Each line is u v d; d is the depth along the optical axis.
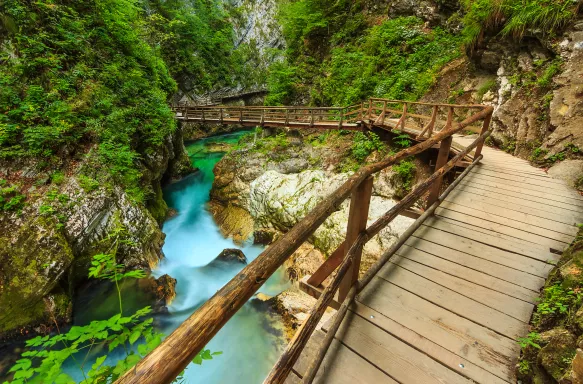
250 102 25.36
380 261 2.24
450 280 2.12
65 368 3.99
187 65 20.05
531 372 1.34
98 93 6.50
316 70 14.51
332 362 1.47
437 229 2.89
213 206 10.30
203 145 17.83
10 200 4.49
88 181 5.32
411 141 7.41
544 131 5.54
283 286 6.14
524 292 2.00
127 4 9.20
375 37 11.70
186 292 6.11
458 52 9.57
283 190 8.02
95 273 1.84
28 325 4.23
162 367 0.51
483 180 4.34
